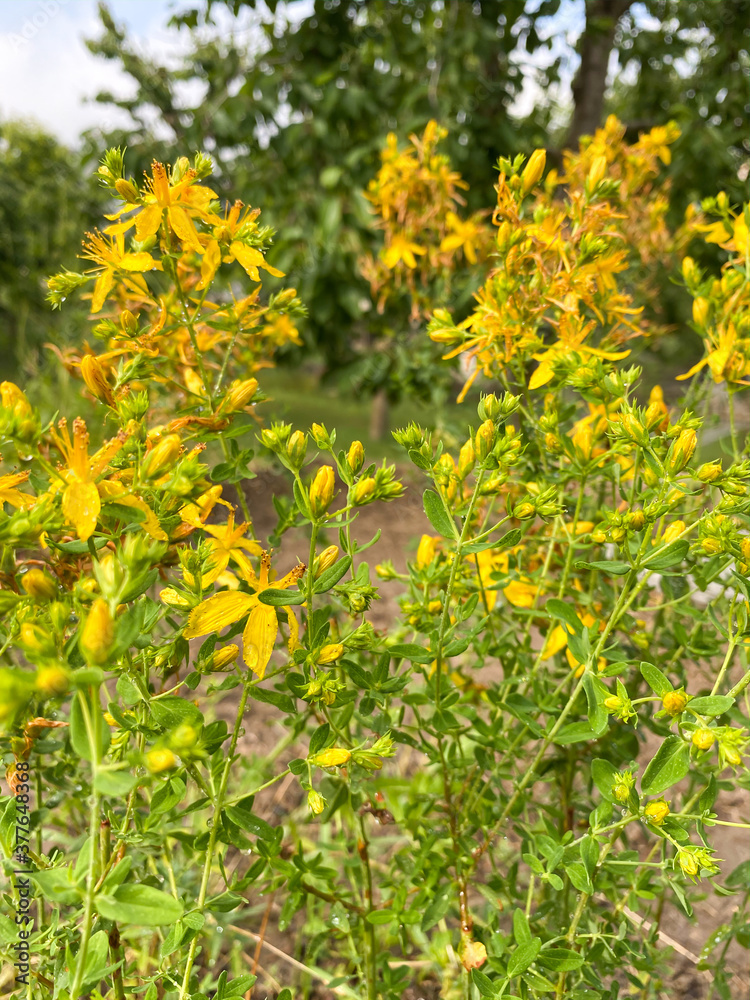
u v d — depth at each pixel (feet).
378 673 0.55
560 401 0.75
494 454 0.50
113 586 0.34
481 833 0.87
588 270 0.71
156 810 0.47
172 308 0.63
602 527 0.60
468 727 0.69
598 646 0.54
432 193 1.23
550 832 0.61
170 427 0.56
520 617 0.76
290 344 1.78
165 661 0.52
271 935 0.94
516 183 0.68
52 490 0.41
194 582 0.46
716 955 0.90
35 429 0.39
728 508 0.49
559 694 0.71
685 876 0.49
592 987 0.64
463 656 1.03
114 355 0.57
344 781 0.61
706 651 0.70
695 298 0.75
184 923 0.48
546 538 0.67
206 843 0.55
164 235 0.57
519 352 0.68
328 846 0.83
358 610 0.52
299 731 0.74
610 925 0.72
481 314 0.69
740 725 0.62
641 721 0.70
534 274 0.70
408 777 1.10
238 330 0.62
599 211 0.69
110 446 0.44
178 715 0.45
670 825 0.48
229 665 0.47
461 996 0.77
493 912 0.67
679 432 0.52
